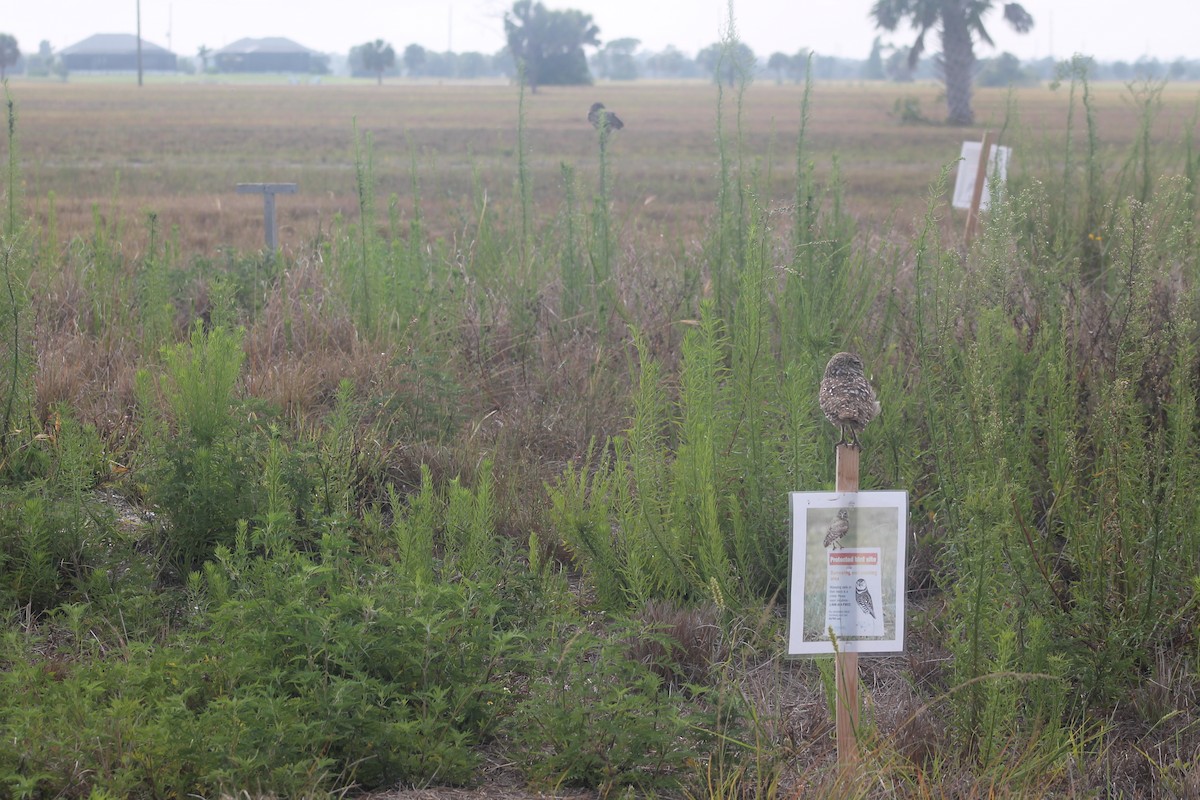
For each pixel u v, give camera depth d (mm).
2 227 7668
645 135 43531
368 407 6391
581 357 7641
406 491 5980
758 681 4398
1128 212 4961
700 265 7918
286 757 3281
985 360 4738
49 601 4664
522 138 9117
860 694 4023
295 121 53750
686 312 7707
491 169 25609
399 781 3518
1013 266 5902
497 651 3770
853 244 7441
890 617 3520
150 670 3652
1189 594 4344
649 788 3559
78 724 3414
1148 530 4301
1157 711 4102
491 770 3707
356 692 3486
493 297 8445
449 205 13312
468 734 3598
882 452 5457
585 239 8383
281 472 5164
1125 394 4633
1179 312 4754
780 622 4719
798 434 4887
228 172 27688
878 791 3588
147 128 47219
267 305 8531
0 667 4098
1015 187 9266
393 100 83438
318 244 10320
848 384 3537
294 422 6387
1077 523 4465
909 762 3723
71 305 8312
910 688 4242
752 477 5000
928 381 4844
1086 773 3805
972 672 3883
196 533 4980
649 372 5152
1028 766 3551
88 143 37969
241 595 4207
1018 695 3861
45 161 29625
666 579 4938
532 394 7242
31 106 66312
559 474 6164
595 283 7816
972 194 9484
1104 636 4168
